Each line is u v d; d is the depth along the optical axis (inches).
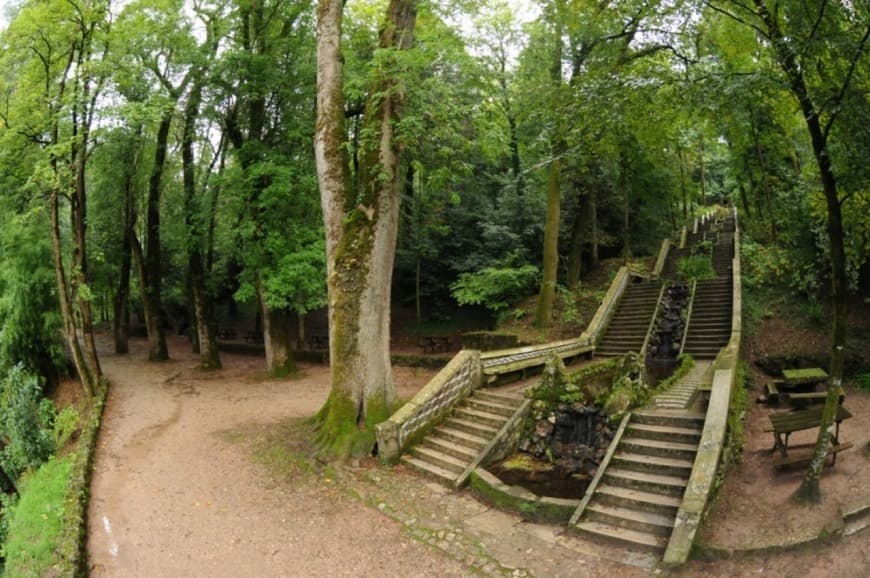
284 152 715.4
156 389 679.7
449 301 1030.4
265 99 729.0
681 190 1178.6
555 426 399.5
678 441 331.3
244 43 714.8
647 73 345.1
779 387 490.9
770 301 668.1
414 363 727.1
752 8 318.0
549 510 298.7
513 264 880.3
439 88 446.6
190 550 282.0
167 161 916.0
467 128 819.4
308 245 666.8
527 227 902.4
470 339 755.4
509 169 1003.9
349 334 434.6
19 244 688.4
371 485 359.9
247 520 315.3
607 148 469.1
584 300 821.2
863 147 266.2
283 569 261.1
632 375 408.8
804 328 590.6
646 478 303.6
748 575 225.3
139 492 357.7
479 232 951.0
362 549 277.7
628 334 690.8
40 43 582.2
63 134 590.2
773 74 272.5
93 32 586.6
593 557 255.6
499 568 251.4
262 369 828.6
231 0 695.7
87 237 816.3
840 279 270.8
